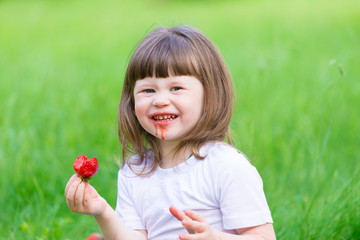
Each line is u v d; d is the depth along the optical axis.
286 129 6.38
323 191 4.96
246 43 12.38
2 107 7.00
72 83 9.01
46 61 10.86
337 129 6.42
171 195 3.12
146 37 3.24
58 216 4.98
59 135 6.43
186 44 3.14
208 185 3.06
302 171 5.45
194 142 3.16
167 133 3.08
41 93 7.98
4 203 5.18
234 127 5.86
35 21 18.97
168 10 22.19
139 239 3.19
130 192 3.30
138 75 3.14
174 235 3.12
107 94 8.05
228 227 3.00
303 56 9.73
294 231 4.20
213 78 3.18
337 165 5.58
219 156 3.08
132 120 3.31
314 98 7.05
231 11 20.36
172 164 3.21
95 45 13.75
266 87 7.50
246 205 2.99
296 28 13.98
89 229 4.65
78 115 7.11
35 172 5.51
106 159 5.51
